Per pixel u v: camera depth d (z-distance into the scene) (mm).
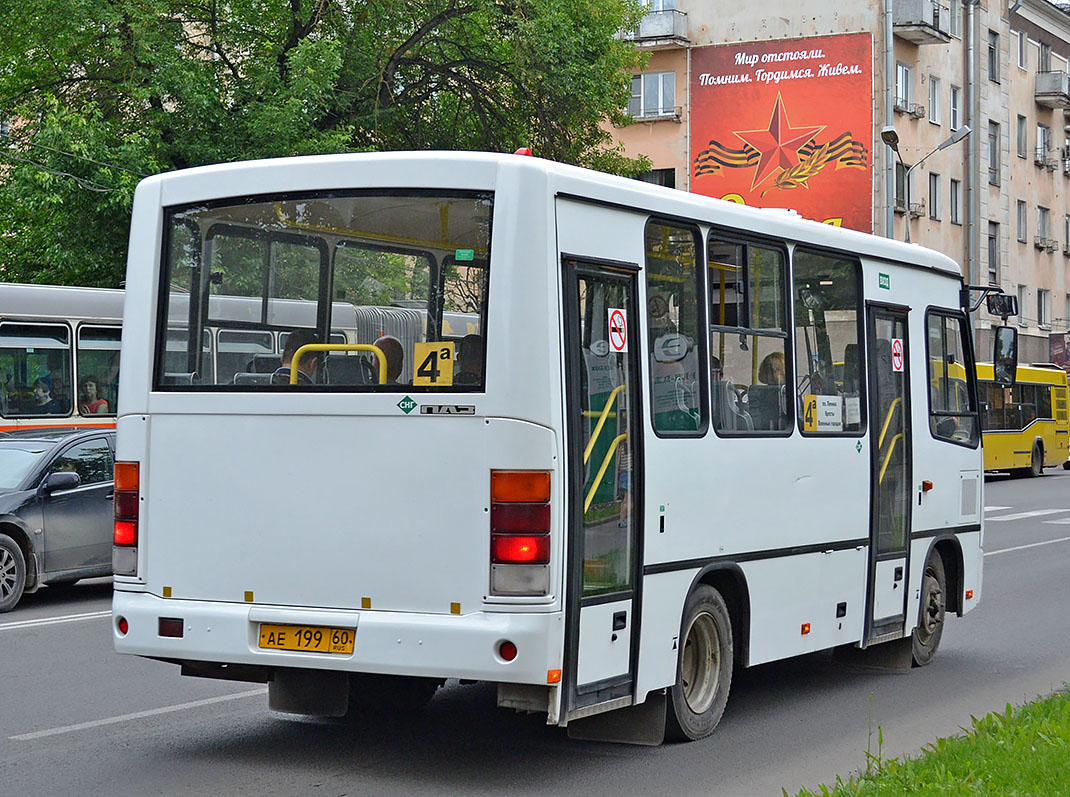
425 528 7223
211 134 28031
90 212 26922
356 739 8547
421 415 7262
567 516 7145
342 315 7586
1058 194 66062
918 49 51688
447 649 7098
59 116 26594
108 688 10227
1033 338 63188
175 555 7879
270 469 7645
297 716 9266
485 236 7254
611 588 7578
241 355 7832
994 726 8078
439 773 7684
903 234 50656
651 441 7953
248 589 7668
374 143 30422
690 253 8516
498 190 7227
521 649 6969
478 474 7121
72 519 15227
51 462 15297
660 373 8109
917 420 11414
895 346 11164
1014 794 6453
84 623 13641
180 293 8086
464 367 7219
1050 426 47000
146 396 8039
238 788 7316
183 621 7758
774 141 48375
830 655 12281
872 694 9555
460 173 7320
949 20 54531
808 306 9891
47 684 10375
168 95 27797
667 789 7414
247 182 7875
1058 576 18156
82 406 21203
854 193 47562
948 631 13680
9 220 29484
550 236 7219
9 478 15062
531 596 6996
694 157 49344
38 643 12352
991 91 59156
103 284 27688
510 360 7086
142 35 27109
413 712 9414
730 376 8883
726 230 8867
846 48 47688
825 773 7844
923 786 6680
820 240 10039
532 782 7520
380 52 30406
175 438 7930
